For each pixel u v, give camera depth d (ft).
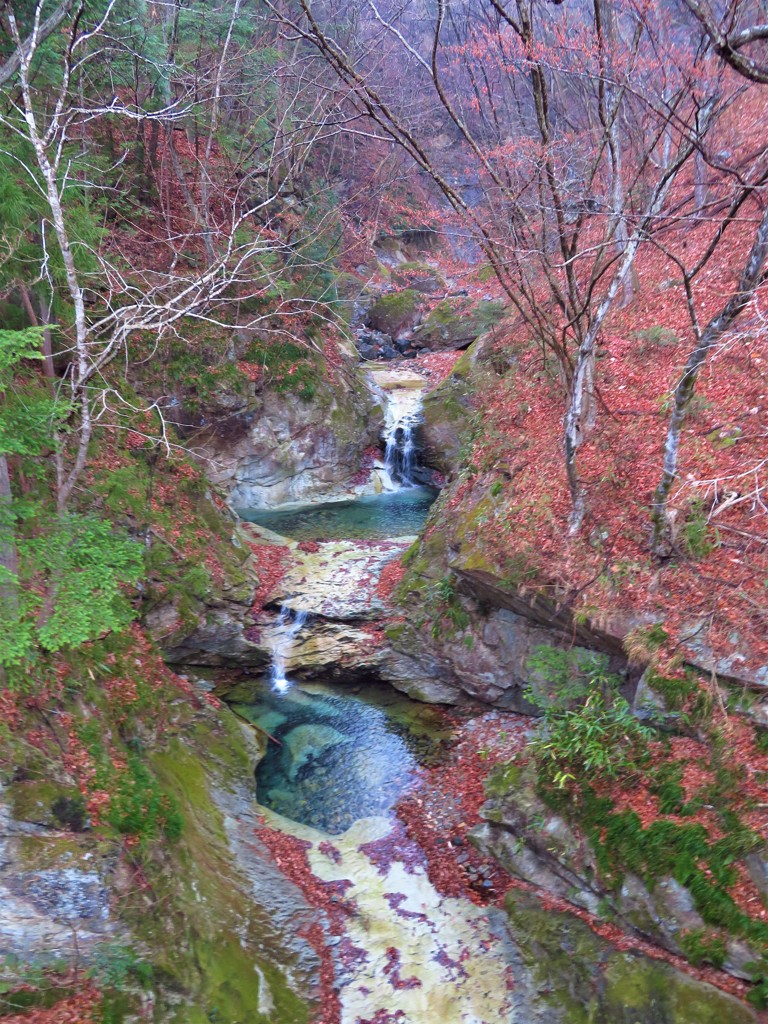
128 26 47.55
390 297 87.97
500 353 57.62
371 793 31.99
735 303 22.54
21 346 18.60
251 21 57.72
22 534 24.07
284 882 26.81
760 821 22.57
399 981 23.54
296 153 66.03
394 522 56.39
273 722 36.70
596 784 26.13
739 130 36.96
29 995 18.31
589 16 31.63
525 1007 22.65
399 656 39.45
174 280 33.09
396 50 72.69
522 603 32.89
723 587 27.04
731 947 21.03
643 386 38.19
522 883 26.81
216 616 40.09
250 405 57.36
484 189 34.81
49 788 20.67
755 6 25.12
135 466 40.19
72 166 34.06
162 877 22.06
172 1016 19.77
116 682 29.30
